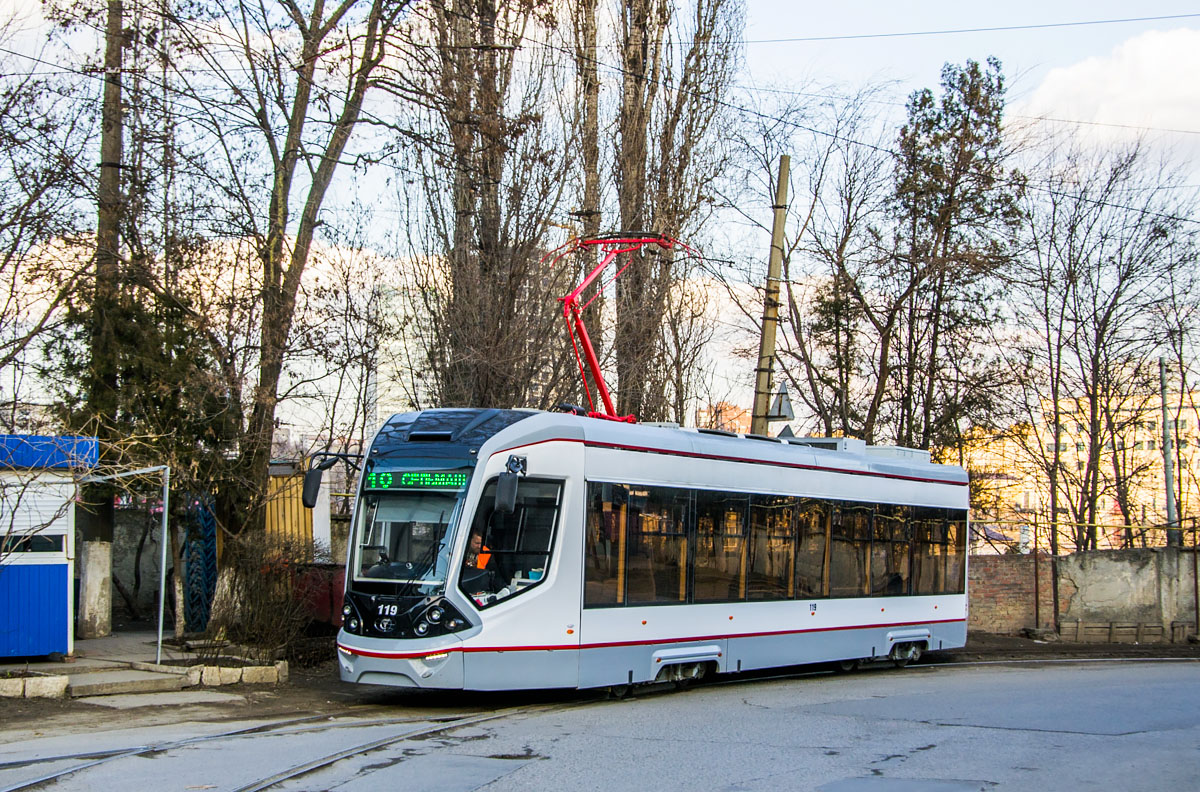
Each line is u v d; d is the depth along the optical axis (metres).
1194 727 11.84
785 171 21.08
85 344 17.48
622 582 13.63
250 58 17.14
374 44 18.23
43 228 17.08
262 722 11.31
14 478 14.46
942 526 20.05
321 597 17.17
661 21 26.08
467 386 21.42
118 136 17.72
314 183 18.23
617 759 9.50
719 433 16.09
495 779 8.55
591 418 13.88
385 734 10.62
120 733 10.46
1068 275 32.44
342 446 26.34
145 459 16.31
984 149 30.25
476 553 12.38
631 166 25.34
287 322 17.73
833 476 17.52
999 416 30.80
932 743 10.59
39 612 14.70
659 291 25.03
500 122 19.41
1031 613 26.64
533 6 20.83
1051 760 9.75
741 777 8.83
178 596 17.02
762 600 15.80
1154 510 38.22
